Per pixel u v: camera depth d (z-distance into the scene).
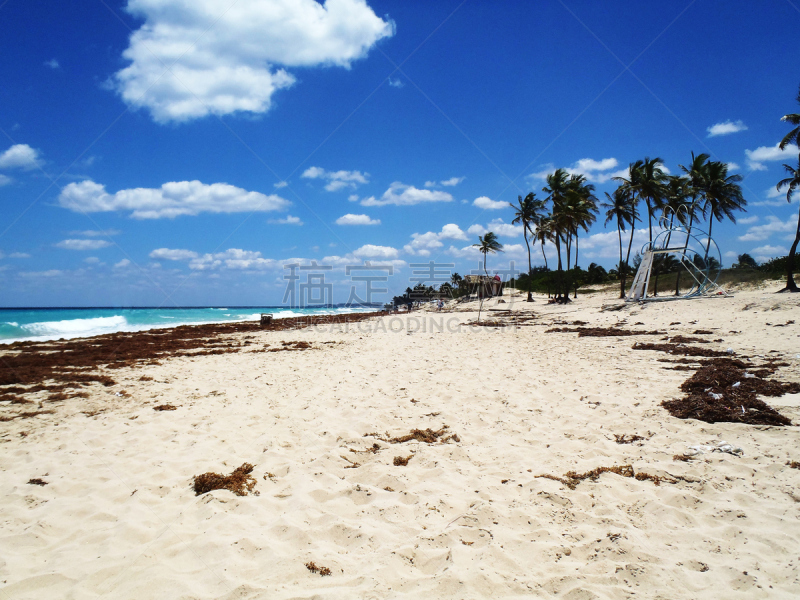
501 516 3.85
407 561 3.28
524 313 31.84
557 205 41.94
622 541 3.44
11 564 3.26
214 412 7.32
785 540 3.36
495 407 7.24
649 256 28.75
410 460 5.22
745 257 45.81
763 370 8.35
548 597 2.87
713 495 4.12
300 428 6.40
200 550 3.42
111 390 9.24
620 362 10.68
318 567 3.19
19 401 8.39
